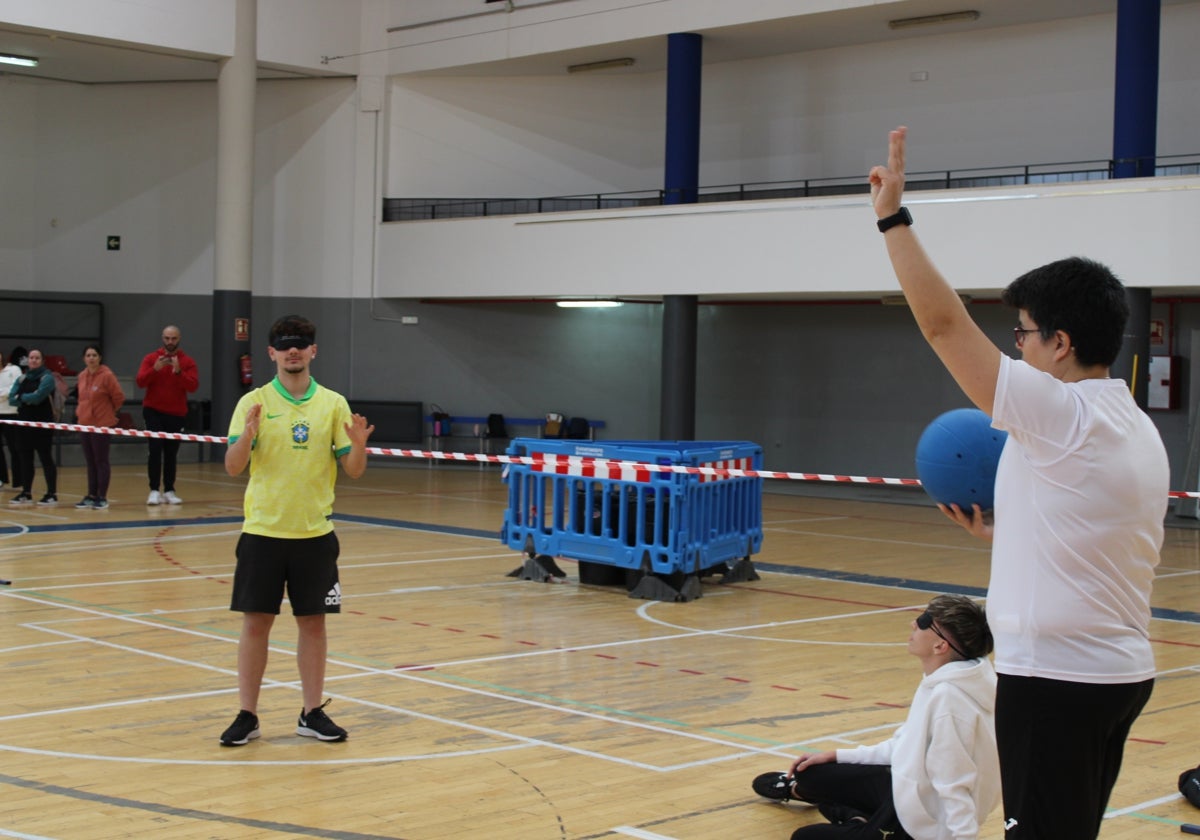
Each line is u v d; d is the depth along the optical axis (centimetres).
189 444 2064
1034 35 1767
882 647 776
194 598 877
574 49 1922
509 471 1027
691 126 1809
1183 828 440
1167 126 1669
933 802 376
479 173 2173
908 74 1867
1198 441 1630
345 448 525
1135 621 250
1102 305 253
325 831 418
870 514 1638
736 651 757
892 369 1959
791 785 445
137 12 1866
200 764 494
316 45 2106
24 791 454
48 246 2258
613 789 475
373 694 622
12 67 2127
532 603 910
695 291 1752
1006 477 257
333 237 2192
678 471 925
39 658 682
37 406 1409
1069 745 246
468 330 2212
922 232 1566
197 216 2234
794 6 1716
